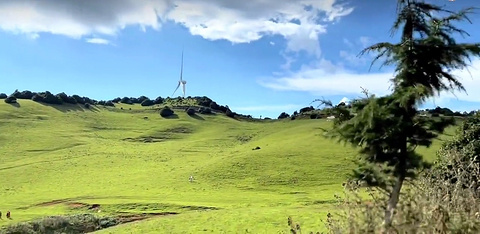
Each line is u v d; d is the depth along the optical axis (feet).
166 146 418.31
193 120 583.17
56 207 187.11
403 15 30.63
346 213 27.78
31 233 132.67
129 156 356.18
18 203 201.05
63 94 612.70
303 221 102.17
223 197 201.57
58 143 406.62
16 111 514.68
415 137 27.91
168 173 279.69
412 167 27.73
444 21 29.91
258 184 234.99
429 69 29.14
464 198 28.02
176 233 106.01
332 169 250.98
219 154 351.46
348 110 29.17
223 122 583.58
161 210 169.37
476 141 73.67
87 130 489.26
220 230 104.99
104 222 146.61
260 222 108.06
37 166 311.68
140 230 111.96
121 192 223.92
